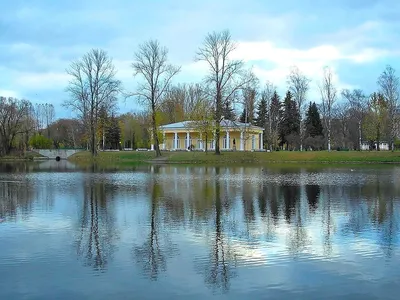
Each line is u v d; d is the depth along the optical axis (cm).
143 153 7844
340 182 3600
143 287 1070
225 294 1026
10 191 2994
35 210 2167
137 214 2036
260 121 10519
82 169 5650
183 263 1256
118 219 1911
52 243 1488
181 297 1008
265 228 1722
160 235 1602
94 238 1558
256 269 1201
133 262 1268
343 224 1798
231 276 1145
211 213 2061
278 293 1030
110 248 1421
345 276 1142
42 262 1270
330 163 6656
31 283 1098
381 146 11662
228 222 1842
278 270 1192
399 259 1290
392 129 7556
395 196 2670
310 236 1583
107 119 8606
